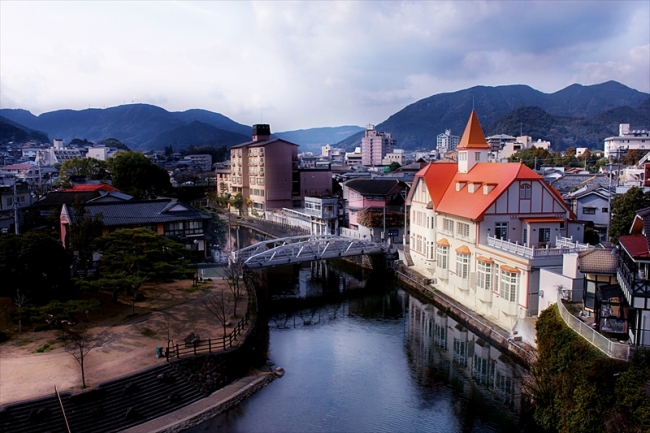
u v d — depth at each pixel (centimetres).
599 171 8450
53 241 3275
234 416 2373
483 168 4162
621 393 1789
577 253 2625
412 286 4641
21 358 2541
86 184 8131
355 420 2380
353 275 5356
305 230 7256
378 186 6178
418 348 3316
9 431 1980
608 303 2158
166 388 2411
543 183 3647
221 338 2856
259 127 10412
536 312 3047
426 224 4631
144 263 3391
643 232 2073
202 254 5091
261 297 4588
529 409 2406
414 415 2431
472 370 2962
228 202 10112
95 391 2214
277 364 3048
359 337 3538
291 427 2297
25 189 6719
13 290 3009
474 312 3600
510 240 3644
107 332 2925
